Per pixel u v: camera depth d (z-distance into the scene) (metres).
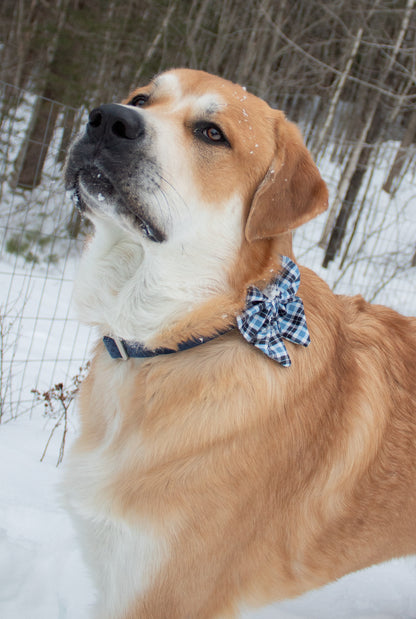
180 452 1.85
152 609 1.85
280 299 2.01
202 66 11.84
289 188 2.14
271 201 2.09
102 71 10.09
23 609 2.30
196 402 1.90
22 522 2.75
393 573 3.30
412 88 14.94
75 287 2.21
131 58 10.40
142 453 1.89
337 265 10.01
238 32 12.83
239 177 2.11
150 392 1.96
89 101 9.52
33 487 3.05
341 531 2.18
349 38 13.11
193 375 1.94
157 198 1.94
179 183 1.98
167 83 2.29
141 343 2.02
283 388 1.96
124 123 1.87
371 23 13.77
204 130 2.07
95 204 1.95
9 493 2.94
